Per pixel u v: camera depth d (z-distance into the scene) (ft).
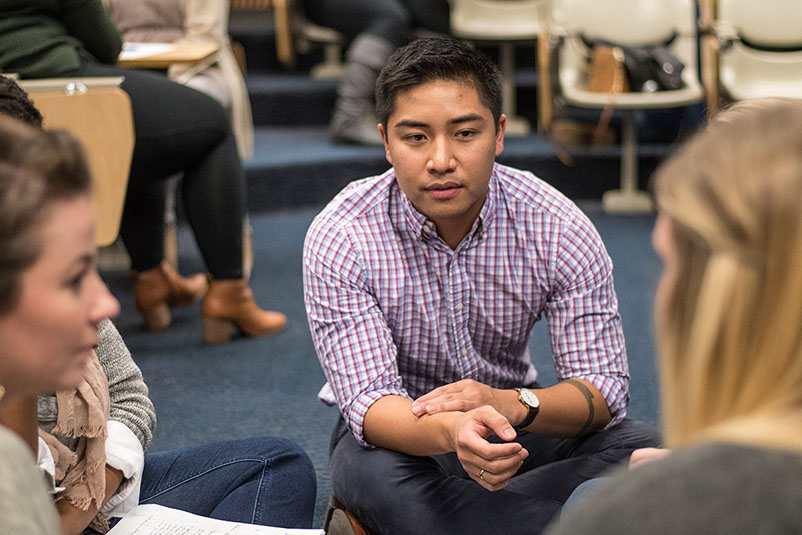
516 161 14.48
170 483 4.89
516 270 5.33
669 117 14.84
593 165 14.49
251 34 17.17
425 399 4.82
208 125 8.79
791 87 13.55
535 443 5.58
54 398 4.10
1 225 2.29
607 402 5.27
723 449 1.94
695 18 13.99
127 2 11.68
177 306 10.21
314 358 9.18
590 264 5.32
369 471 5.05
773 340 2.05
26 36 7.99
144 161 8.55
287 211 14.15
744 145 2.14
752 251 2.06
